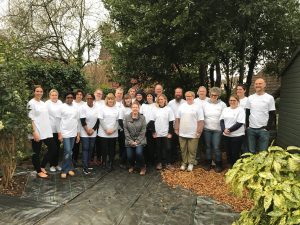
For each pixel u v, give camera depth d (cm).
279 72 1065
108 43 949
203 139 759
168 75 1011
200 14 782
